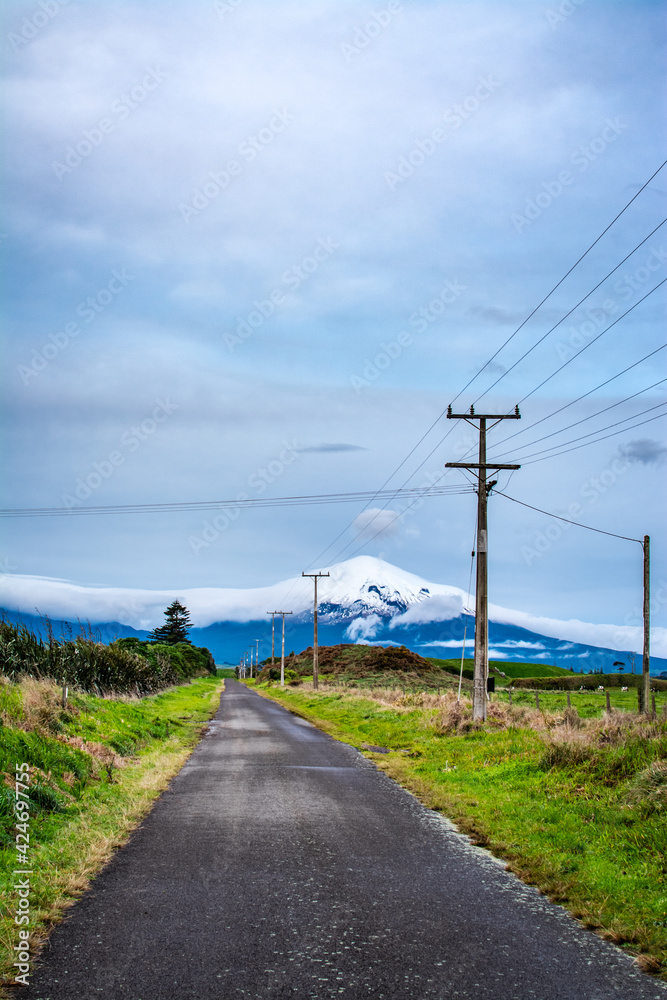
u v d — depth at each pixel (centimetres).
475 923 690
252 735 2467
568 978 575
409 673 7538
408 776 1555
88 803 1138
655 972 589
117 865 865
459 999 534
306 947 623
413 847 967
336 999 529
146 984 548
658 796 1020
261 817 1133
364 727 2669
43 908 700
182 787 1394
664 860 835
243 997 529
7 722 1306
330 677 7694
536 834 995
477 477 2562
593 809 1066
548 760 1388
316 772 1612
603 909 720
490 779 1401
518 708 2711
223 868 854
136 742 1859
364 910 719
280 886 789
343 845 972
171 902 732
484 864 892
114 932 651
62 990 537
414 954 614
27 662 2039
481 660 2395
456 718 2255
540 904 747
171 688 4984
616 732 1489
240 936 645
